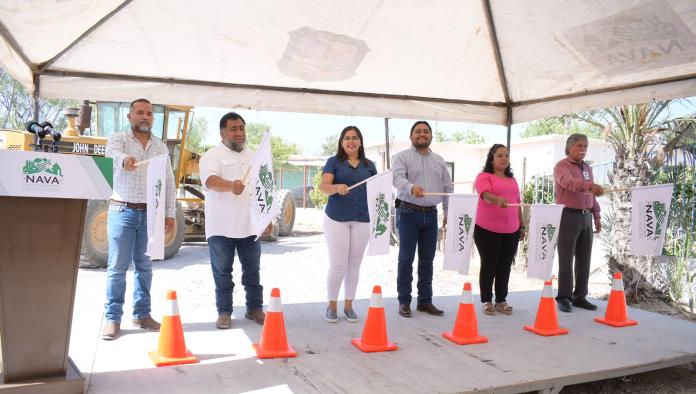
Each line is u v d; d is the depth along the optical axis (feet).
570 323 15.49
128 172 12.58
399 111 19.17
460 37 15.58
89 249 26.13
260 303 14.48
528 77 17.87
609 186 23.48
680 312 21.04
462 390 9.91
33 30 12.53
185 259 31.68
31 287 8.87
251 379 10.23
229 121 13.43
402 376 10.60
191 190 36.11
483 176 15.75
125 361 11.05
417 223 15.38
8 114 60.34
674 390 13.01
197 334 13.10
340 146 14.34
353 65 16.33
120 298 12.71
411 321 14.94
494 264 16.03
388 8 13.87
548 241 14.57
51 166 8.20
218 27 13.76
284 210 46.16
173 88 16.30
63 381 9.08
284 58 15.51
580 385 13.26
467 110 20.03
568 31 14.64
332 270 14.42
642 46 14.37
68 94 14.97
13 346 8.86
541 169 53.42
